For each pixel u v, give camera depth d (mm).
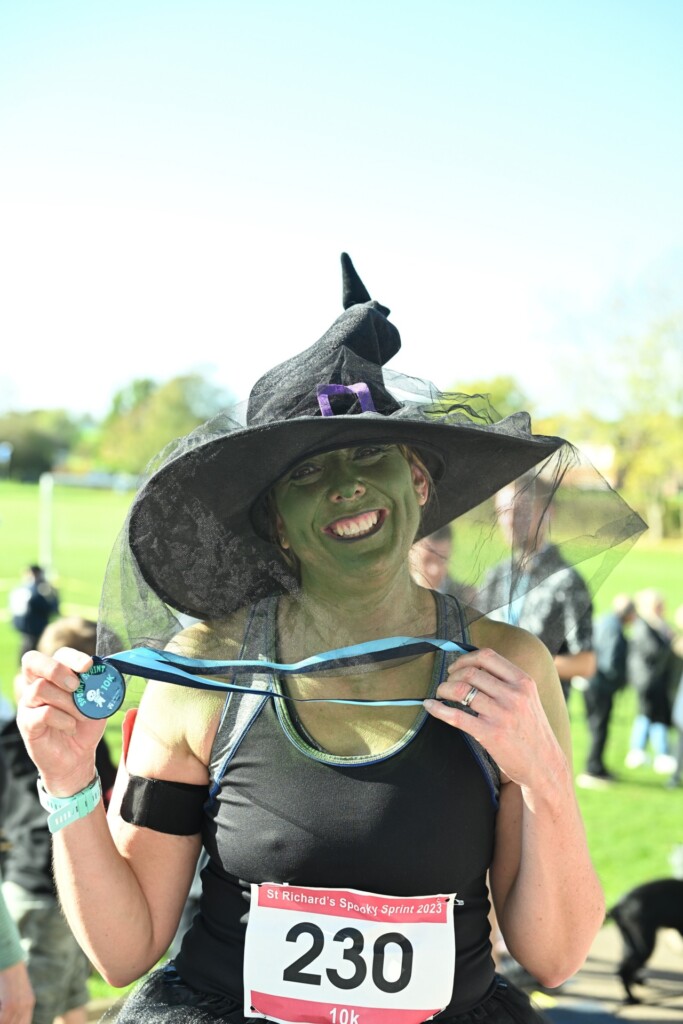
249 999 1512
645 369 43500
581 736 11125
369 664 1540
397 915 1501
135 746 1703
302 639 1608
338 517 1547
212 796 1614
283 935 1512
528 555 1772
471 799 1537
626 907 4320
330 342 1759
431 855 1499
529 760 1473
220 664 1576
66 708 1539
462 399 1748
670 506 44344
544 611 1868
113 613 1672
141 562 1638
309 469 1573
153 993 1601
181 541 1616
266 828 1527
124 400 93812
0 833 3270
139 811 1669
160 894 1693
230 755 1582
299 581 1626
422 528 1725
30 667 1553
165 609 1685
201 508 1598
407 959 1493
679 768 8711
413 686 1588
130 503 1581
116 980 1699
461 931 1555
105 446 91250
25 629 13344
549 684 1667
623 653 8891
